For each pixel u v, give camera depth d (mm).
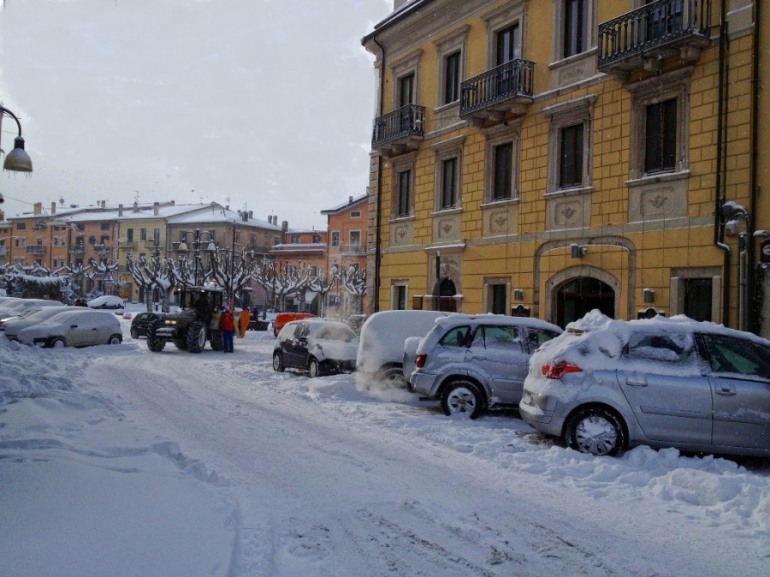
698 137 13898
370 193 24953
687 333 8328
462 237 20344
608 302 15914
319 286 61125
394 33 23656
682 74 14172
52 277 57562
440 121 21609
